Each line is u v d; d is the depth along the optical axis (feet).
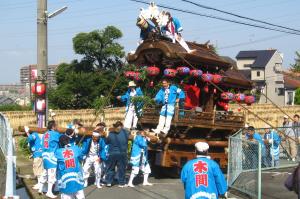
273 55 223.51
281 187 44.39
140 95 50.60
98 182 44.91
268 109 123.13
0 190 40.50
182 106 48.60
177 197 40.60
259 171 38.86
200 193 25.61
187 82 52.21
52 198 39.27
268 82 219.41
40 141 43.04
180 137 49.67
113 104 109.60
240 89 57.47
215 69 53.57
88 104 133.08
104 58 142.82
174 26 50.83
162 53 49.01
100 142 44.68
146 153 46.32
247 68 232.53
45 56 53.72
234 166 44.88
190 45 54.03
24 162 62.23
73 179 32.14
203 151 26.43
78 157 32.68
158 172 52.49
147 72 50.24
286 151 59.62
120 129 45.11
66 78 134.72
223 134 53.72
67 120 96.02
